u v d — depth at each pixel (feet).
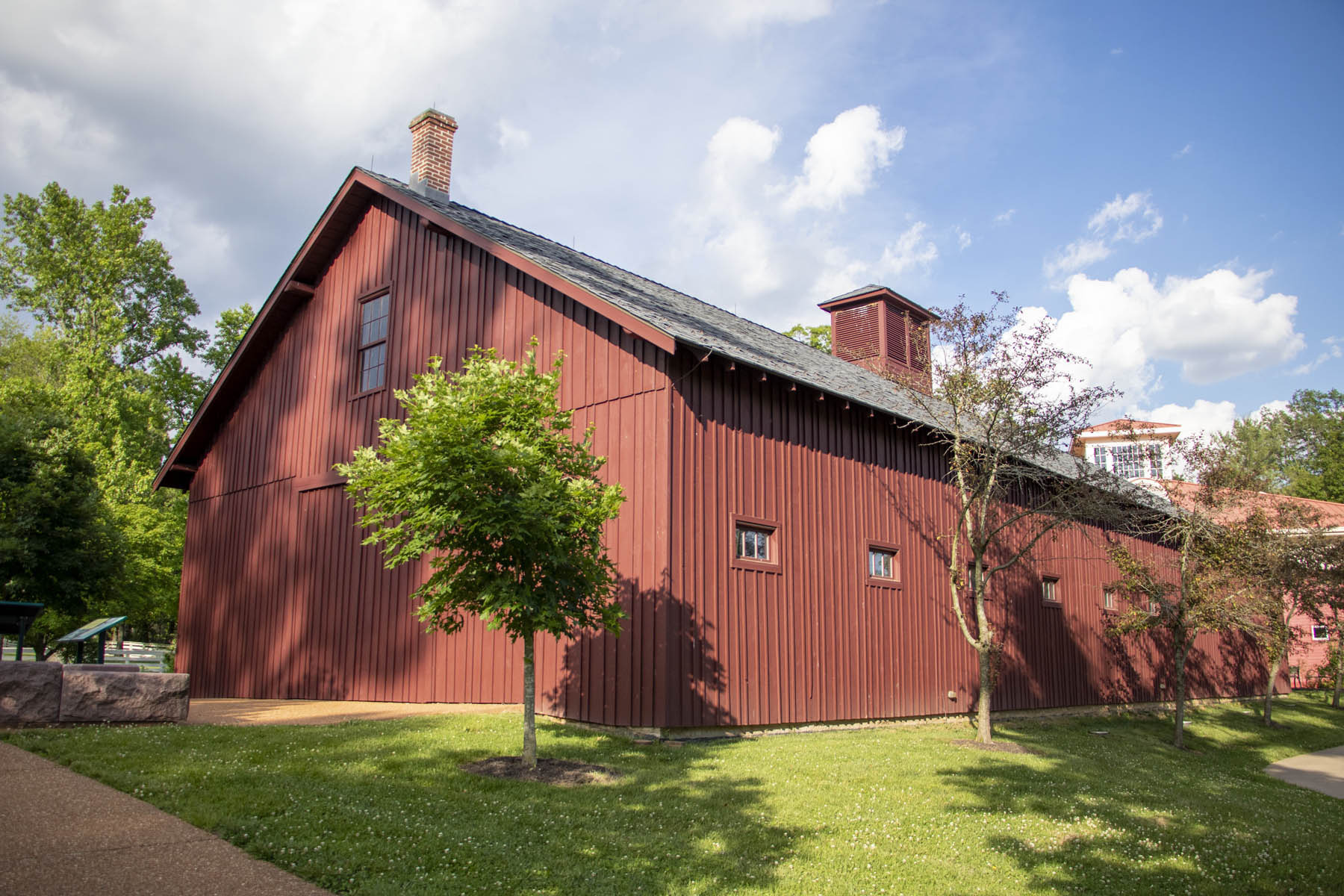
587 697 35.55
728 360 36.45
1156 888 20.59
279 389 55.52
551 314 40.04
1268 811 32.30
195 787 21.17
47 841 16.83
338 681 46.21
